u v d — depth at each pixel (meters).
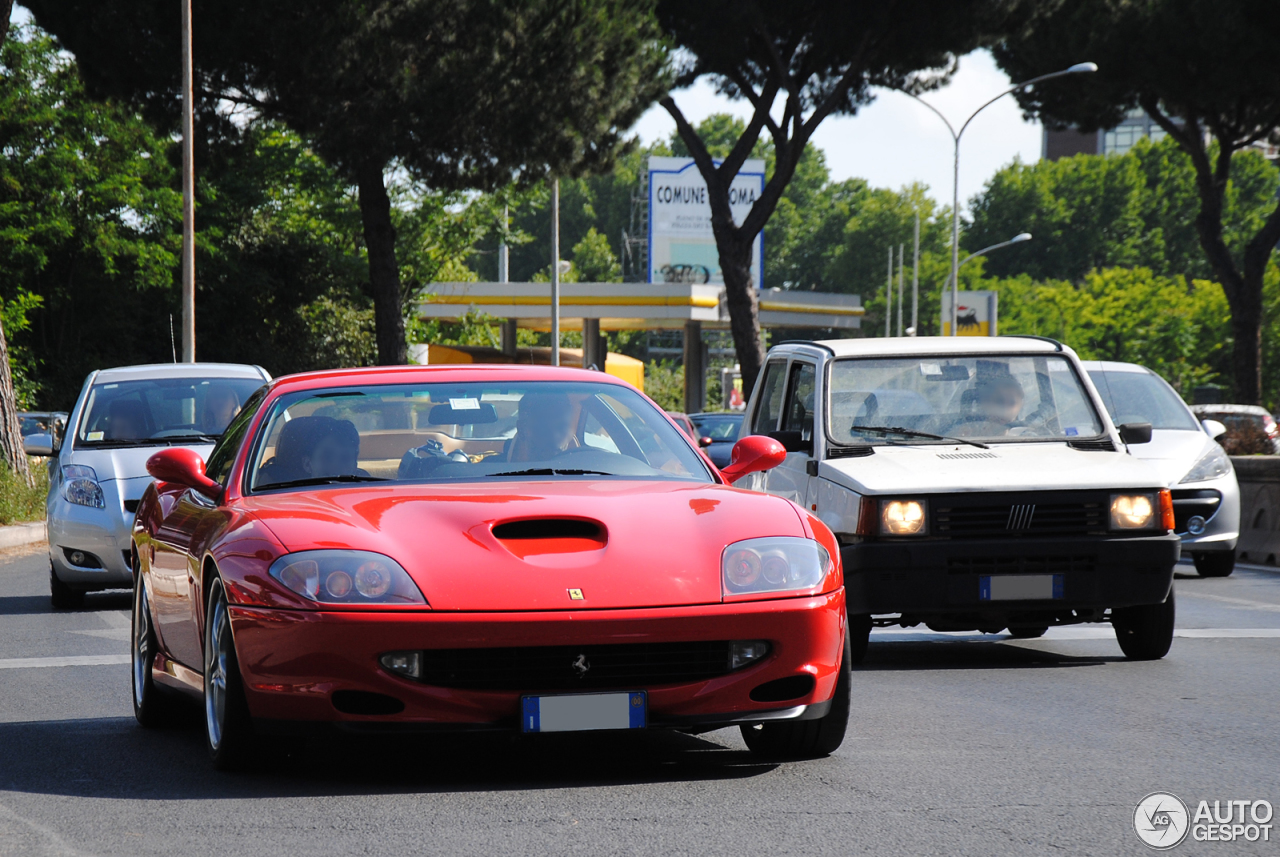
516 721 7.60
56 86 58.66
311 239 69.00
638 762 8.70
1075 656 13.73
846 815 7.33
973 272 168.88
